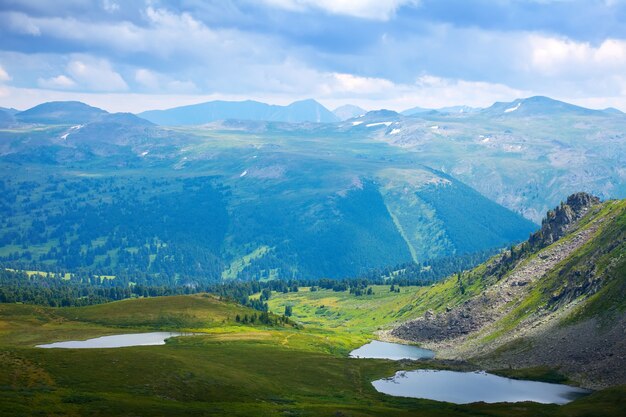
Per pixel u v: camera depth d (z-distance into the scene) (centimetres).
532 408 16862
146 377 18300
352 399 19425
